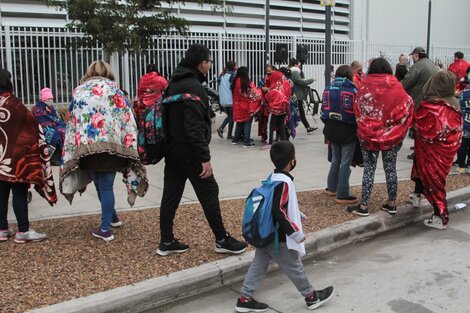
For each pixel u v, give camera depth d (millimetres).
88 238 5488
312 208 6691
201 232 5711
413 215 6672
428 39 26125
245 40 16703
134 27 12445
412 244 5828
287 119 11719
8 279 4461
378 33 28094
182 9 20188
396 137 6062
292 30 24594
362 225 6035
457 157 8906
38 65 12766
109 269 4695
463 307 4230
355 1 26812
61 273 4594
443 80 6258
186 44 15047
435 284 4699
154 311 4262
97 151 4965
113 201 5391
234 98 11719
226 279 4773
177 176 4934
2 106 5137
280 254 4082
